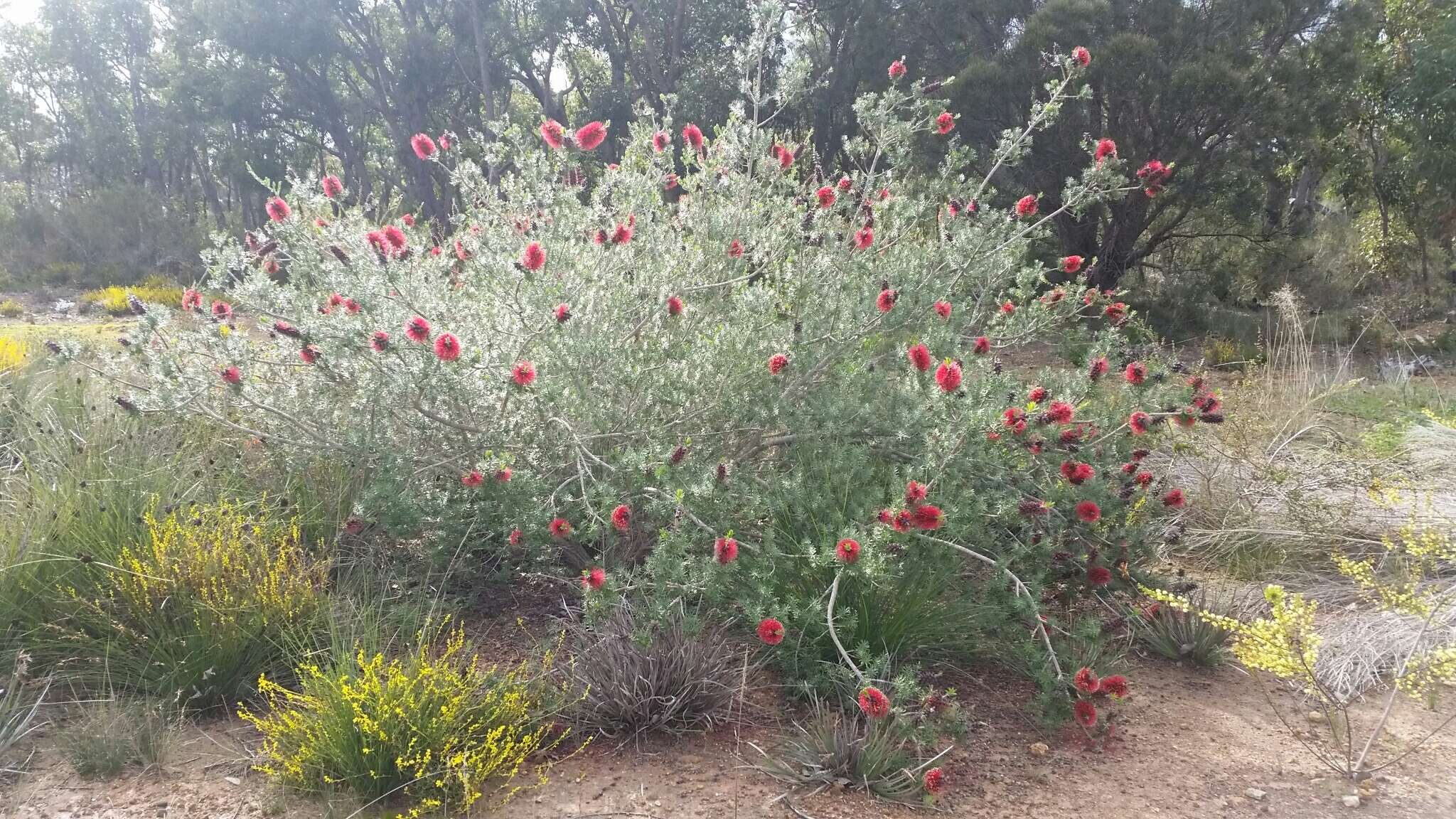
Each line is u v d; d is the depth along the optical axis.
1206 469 5.49
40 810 2.49
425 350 3.52
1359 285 16.17
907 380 4.07
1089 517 3.40
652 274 4.36
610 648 3.12
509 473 3.51
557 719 3.01
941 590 3.45
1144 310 14.59
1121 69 13.25
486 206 4.74
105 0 34.19
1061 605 3.77
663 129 5.23
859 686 2.94
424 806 2.51
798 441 3.98
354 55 25.95
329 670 2.89
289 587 3.34
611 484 3.76
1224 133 14.18
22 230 25.98
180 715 2.94
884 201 5.07
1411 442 6.18
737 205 4.77
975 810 2.65
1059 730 3.13
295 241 4.38
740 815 2.57
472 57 24.89
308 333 3.79
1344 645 3.72
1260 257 15.79
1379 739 3.15
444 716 2.68
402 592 3.70
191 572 3.25
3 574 3.19
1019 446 3.68
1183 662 3.78
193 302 4.27
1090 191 4.98
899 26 17.70
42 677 3.06
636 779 2.74
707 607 3.54
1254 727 3.23
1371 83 16.45
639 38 23.34
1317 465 5.64
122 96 37.56
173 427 4.42
